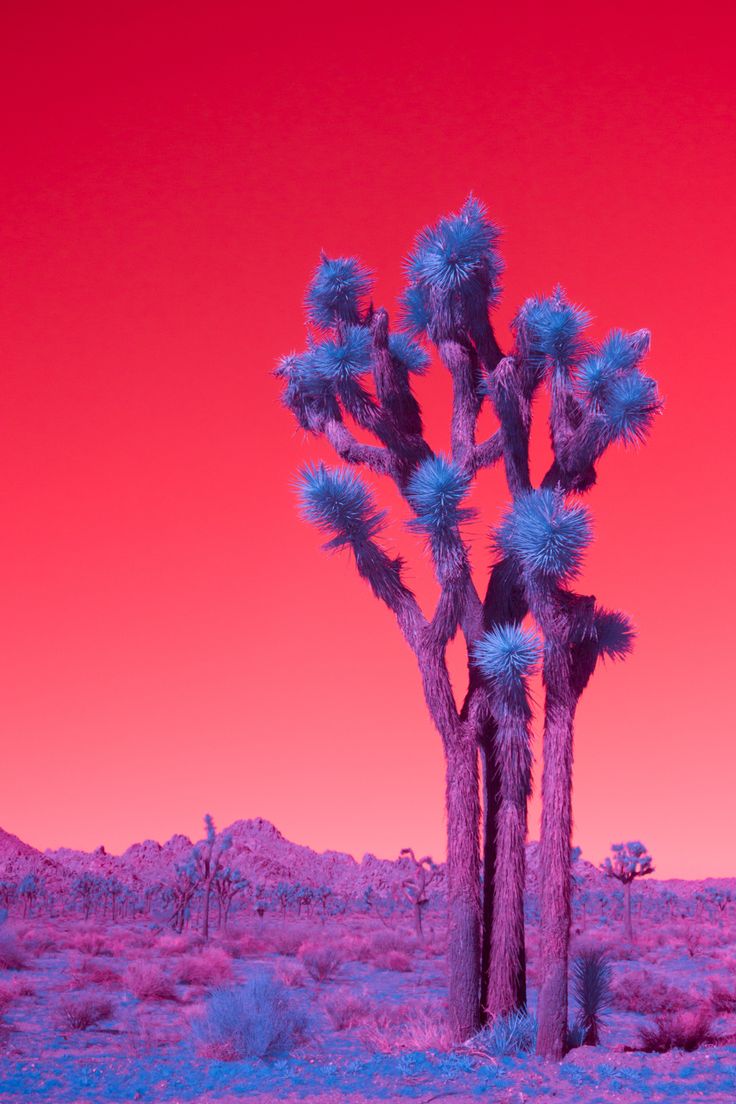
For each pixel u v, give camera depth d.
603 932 48.00
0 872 103.19
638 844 43.91
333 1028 16.45
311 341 15.03
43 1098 10.26
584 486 13.41
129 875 120.25
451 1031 12.64
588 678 12.81
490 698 13.07
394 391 13.73
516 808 12.86
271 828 145.25
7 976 25.38
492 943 12.79
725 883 105.56
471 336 14.37
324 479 13.22
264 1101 9.86
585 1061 11.61
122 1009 19.11
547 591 12.51
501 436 13.65
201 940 40.78
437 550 12.87
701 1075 10.97
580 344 13.55
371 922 66.38
